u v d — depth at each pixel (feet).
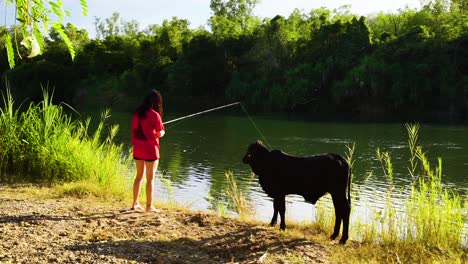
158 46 274.36
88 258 15.61
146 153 22.47
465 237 23.26
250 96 213.25
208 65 228.84
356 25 207.82
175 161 79.10
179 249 17.61
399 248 20.44
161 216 22.22
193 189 55.52
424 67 179.63
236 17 295.69
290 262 16.99
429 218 22.25
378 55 193.26
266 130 131.13
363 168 72.59
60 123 34.63
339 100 189.67
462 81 176.14
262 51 220.64
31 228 18.80
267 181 21.57
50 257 15.48
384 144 101.24
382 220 23.47
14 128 33.27
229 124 150.10
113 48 285.02
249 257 17.35
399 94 179.42
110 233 18.81
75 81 257.55
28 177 31.81
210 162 78.23
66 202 24.64
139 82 247.91
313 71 201.26
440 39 188.96
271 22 226.38
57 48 249.55
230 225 21.53
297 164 21.03
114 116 177.17
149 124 22.24
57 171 31.83
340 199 20.75
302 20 259.39
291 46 225.15
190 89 236.84
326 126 143.13
